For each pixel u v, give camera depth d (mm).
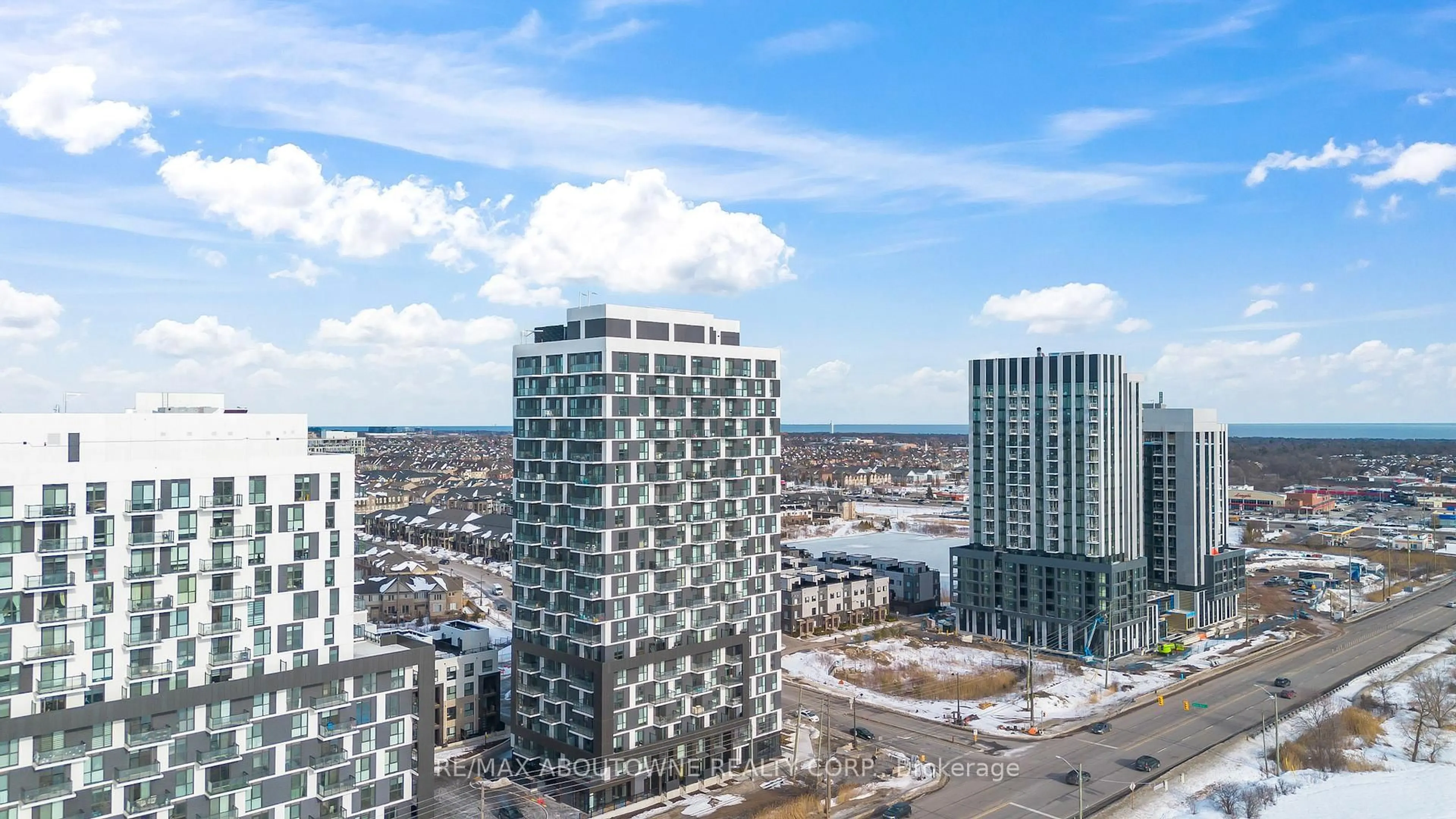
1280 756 139875
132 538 89750
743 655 138500
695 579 134125
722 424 137875
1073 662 196750
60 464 85875
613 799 123812
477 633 152750
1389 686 179750
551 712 131125
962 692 176500
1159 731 154375
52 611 85250
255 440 106750
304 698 100062
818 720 160875
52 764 84312
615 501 124688
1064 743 148875
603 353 124375
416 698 109812
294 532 100500
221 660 95062
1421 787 125062
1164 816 120875
